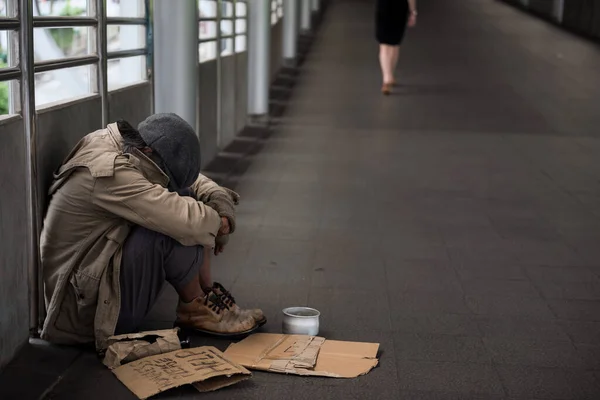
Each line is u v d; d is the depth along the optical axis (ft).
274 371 14.06
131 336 14.46
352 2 111.55
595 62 65.92
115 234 14.44
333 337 15.96
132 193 14.17
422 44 73.41
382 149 36.73
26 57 13.99
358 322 16.80
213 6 32.42
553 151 37.09
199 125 30.32
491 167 33.58
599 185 30.94
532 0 104.32
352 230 24.09
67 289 14.69
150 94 23.27
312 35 78.43
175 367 13.78
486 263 21.21
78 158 14.49
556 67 63.10
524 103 49.26
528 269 20.81
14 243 13.99
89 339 14.93
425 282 19.54
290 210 26.25
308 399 13.17
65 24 15.89
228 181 30.07
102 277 14.37
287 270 20.20
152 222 14.29
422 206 27.20
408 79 57.16
